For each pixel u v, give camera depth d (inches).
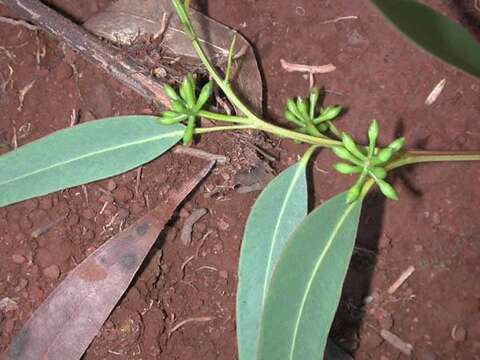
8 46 11.3
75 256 10.6
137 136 9.7
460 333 11.3
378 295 11.5
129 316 10.5
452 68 11.8
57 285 10.4
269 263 9.3
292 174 9.6
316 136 9.4
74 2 12.0
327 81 11.9
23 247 10.6
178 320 10.9
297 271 8.2
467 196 11.6
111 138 9.7
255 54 12.0
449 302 11.5
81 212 10.8
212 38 11.4
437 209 11.6
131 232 10.2
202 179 11.1
